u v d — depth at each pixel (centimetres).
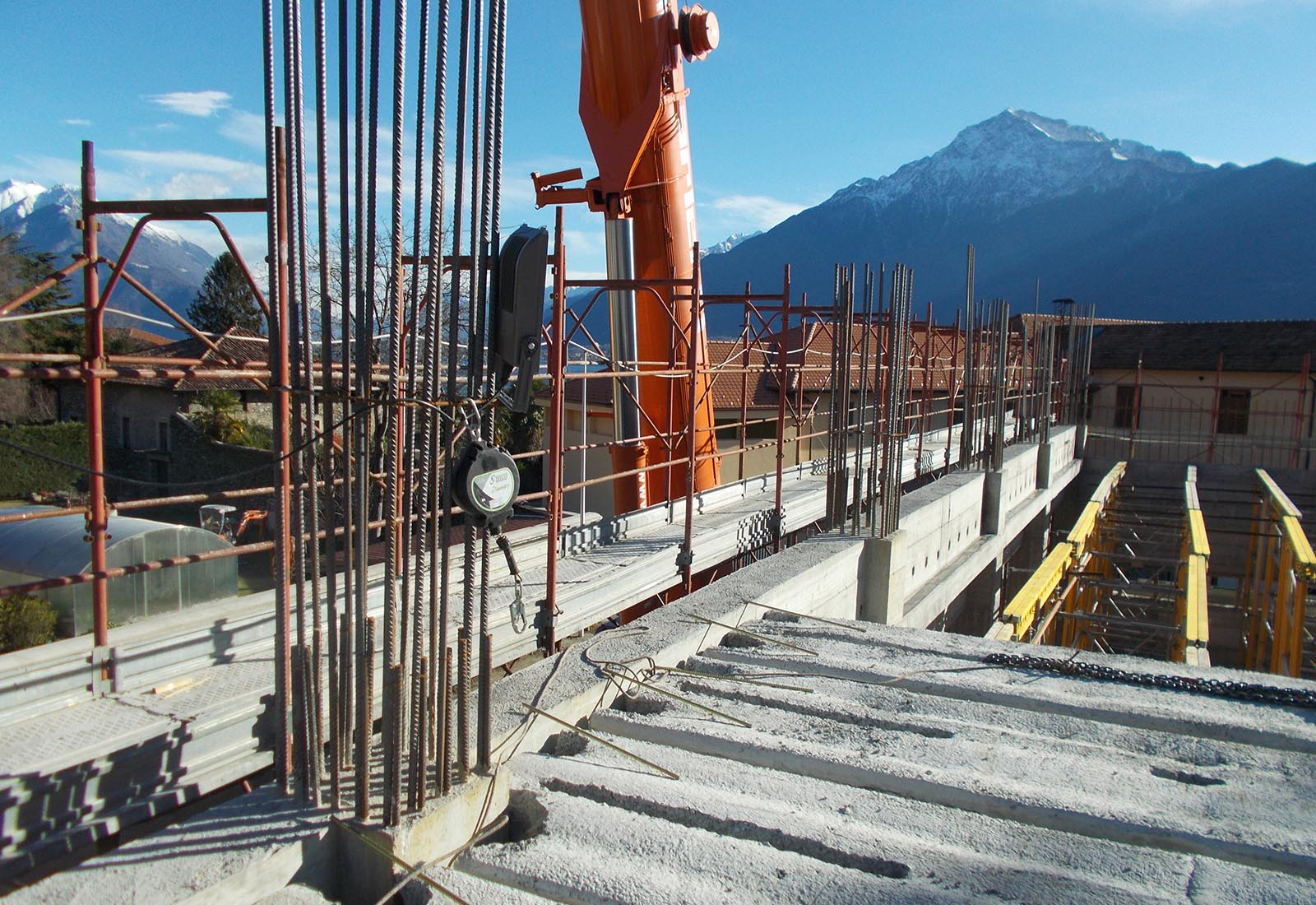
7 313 374
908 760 382
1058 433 2414
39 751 321
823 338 2308
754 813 331
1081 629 1603
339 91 287
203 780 361
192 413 2603
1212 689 461
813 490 1101
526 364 325
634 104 912
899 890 280
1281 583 1408
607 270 956
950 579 1158
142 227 385
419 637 316
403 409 301
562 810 329
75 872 264
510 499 322
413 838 292
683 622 549
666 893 277
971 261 1399
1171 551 2464
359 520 305
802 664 508
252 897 271
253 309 3341
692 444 750
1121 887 283
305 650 312
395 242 288
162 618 415
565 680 446
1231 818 335
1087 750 399
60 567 724
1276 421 2941
